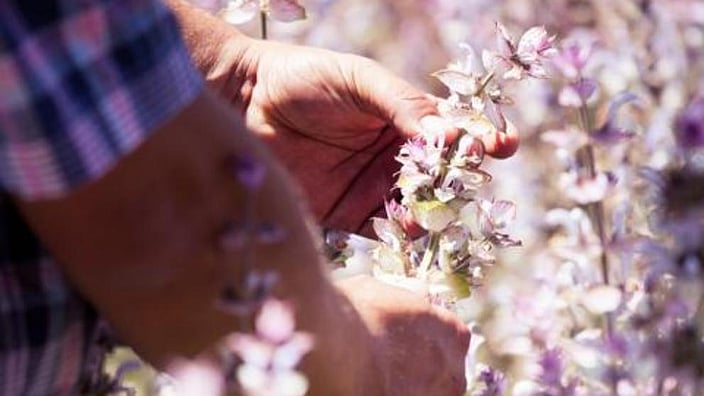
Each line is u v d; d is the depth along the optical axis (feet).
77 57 2.75
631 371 5.18
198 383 2.88
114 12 2.79
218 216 2.89
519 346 5.52
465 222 4.89
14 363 3.03
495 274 7.50
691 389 5.24
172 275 2.89
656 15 8.06
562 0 9.09
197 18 4.87
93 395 3.31
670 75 7.47
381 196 4.89
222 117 2.93
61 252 2.88
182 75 2.87
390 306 3.84
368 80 4.59
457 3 9.75
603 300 5.13
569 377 5.36
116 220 2.82
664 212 5.21
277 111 4.80
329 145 4.83
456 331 3.91
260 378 2.96
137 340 3.04
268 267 2.97
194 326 2.97
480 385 4.63
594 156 5.52
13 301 3.00
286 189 3.00
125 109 2.78
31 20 2.73
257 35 9.91
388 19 10.75
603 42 8.19
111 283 2.90
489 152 4.37
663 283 5.21
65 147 2.73
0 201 2.93
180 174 2.85
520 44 4.35
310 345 3.07
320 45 10.30
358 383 3.40
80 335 3.13
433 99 4.56
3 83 2.71
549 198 7.93
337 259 4.84
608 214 5.70
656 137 5.90
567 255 5.33
